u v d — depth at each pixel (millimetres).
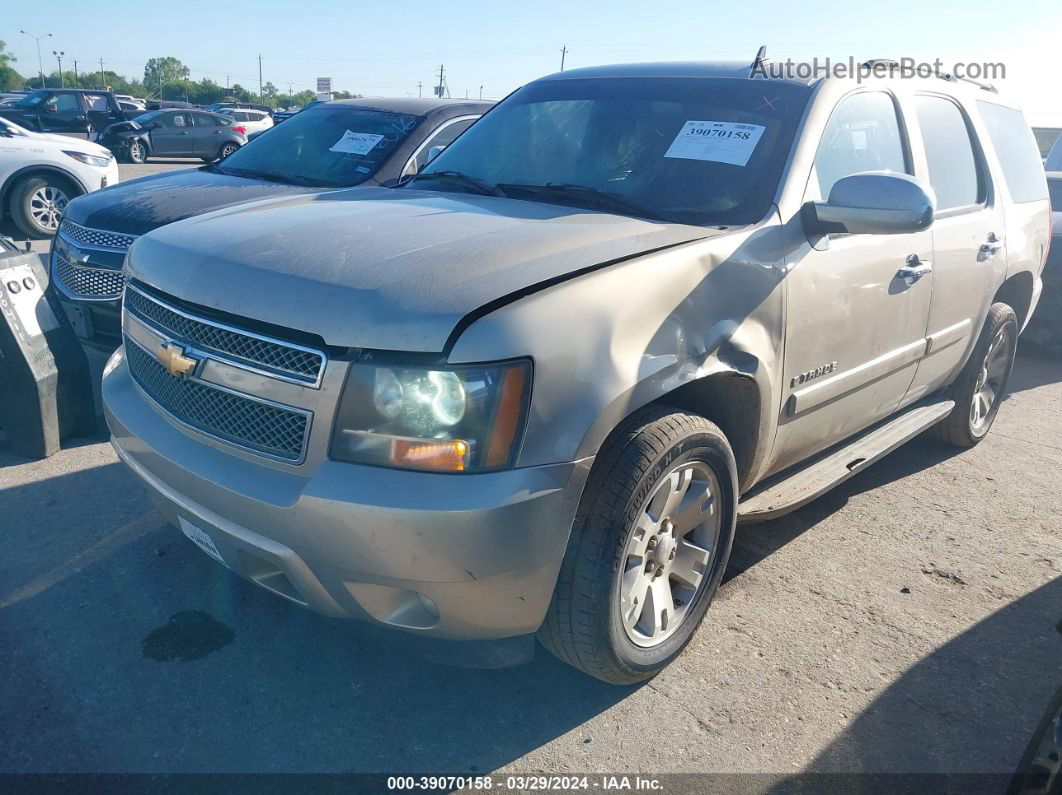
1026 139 5371
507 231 2748
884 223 2979
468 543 2197
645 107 3650
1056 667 3135
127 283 3055
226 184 5789
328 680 2838
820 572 3719
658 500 2691
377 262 2469
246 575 2625
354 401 2252
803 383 3234
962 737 2746
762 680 2965
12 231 11328
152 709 2660
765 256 2965
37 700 2668
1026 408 6316
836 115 3482
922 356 4070
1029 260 5020
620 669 2701
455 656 2516
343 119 6520
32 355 4258
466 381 2209
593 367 2373
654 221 3057
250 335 2416
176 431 2654
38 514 3781
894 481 4762
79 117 25109
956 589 3639
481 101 6809
